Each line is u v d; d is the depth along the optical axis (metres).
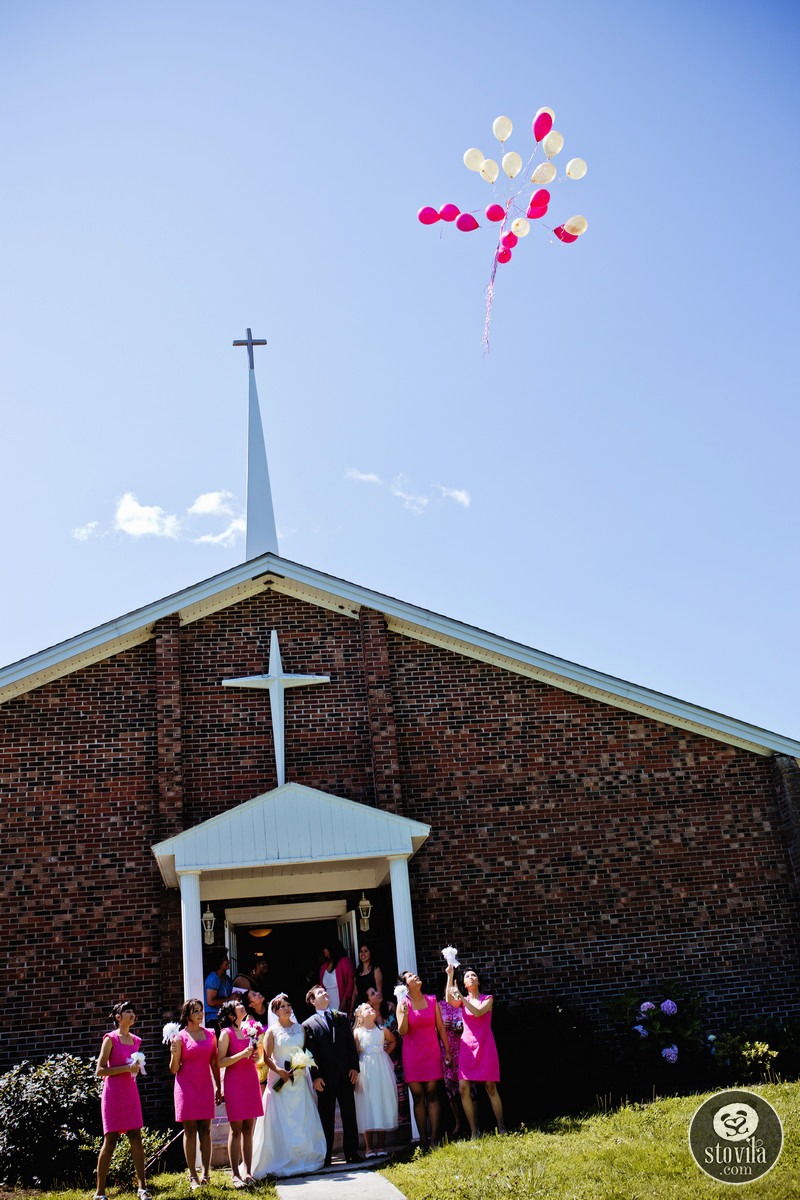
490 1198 9.56
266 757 16.91
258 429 24.84
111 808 16.23
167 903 15.81
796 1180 9.45
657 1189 9.40
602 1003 16.05
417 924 16.23
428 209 11.12
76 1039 15.01
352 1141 12.26
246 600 17.84
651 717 17.66
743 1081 14.31
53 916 15.56
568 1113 13.12
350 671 17.61
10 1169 12.16
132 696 16.91
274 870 15.63
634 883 16.73
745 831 17.19
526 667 17.72
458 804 16.92
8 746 16.31
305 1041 12.54
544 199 10.94
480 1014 12.23
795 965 16.53
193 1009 11.67
